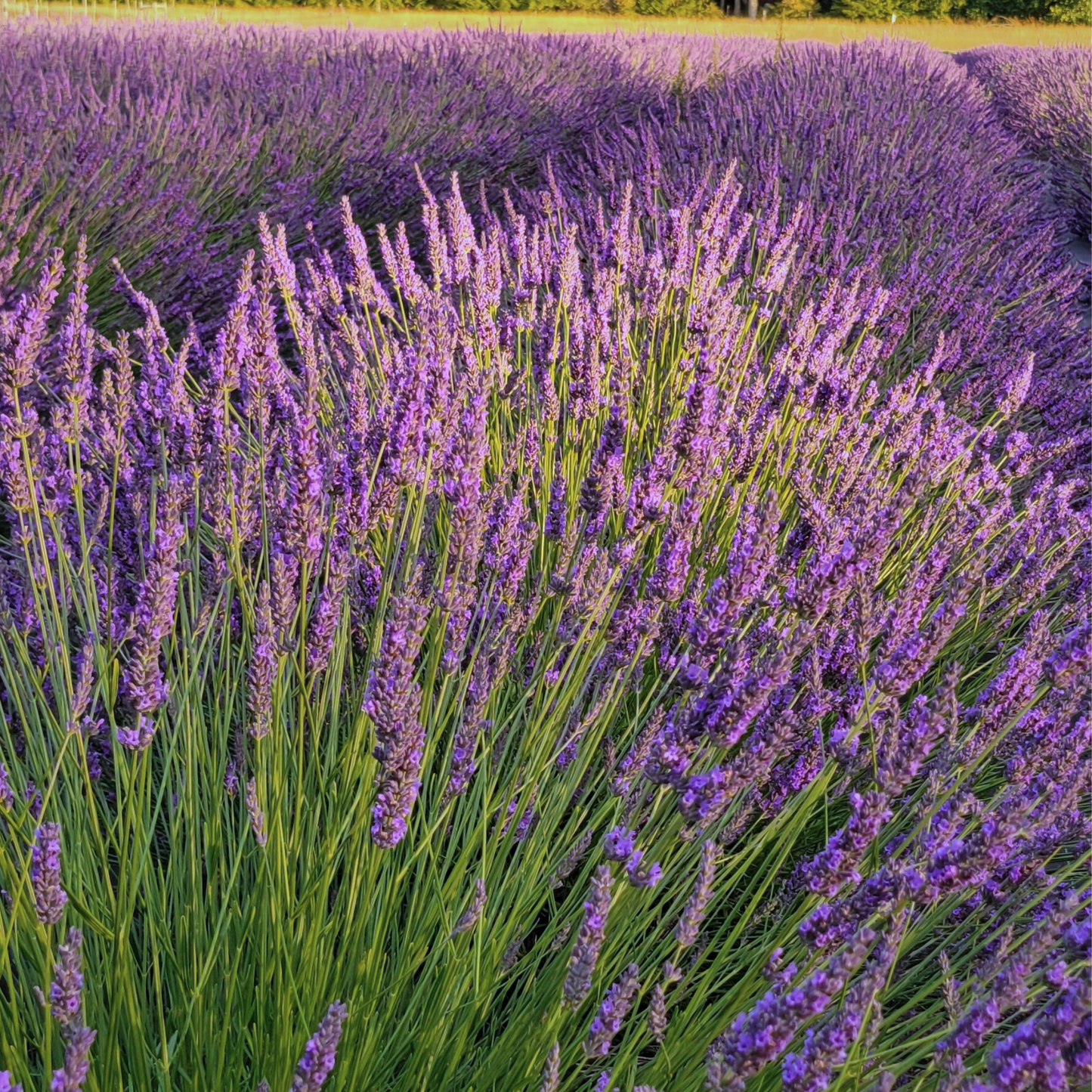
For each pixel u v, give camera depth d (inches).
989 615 97.6
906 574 94.0
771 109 340.8
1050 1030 36.2
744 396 108.8
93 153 210.2
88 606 66.6
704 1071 52.0
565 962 57.3
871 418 121.0
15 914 48.7
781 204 213.2
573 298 117.0
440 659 70.7
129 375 73.7
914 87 472.1
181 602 70.8
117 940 47.5
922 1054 47.5
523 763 69.4
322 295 122.6
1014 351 168.4
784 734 47.7
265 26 671.1
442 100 356.5
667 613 80.8
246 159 243.1
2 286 146.6
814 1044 38.1
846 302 128.3
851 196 214.2
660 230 151.9
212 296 186.1
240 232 211.3
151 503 77.9
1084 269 234.2
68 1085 34.2
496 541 71.4
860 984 38.3
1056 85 597.9
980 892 59.9
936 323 174.2
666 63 602.5
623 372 109.8
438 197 273.7
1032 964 43.0
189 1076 53.7
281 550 64.1
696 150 289.7
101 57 400.5
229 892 55.9
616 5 1230.9
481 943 56.9
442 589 62.8
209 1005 54.1
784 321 151.1
